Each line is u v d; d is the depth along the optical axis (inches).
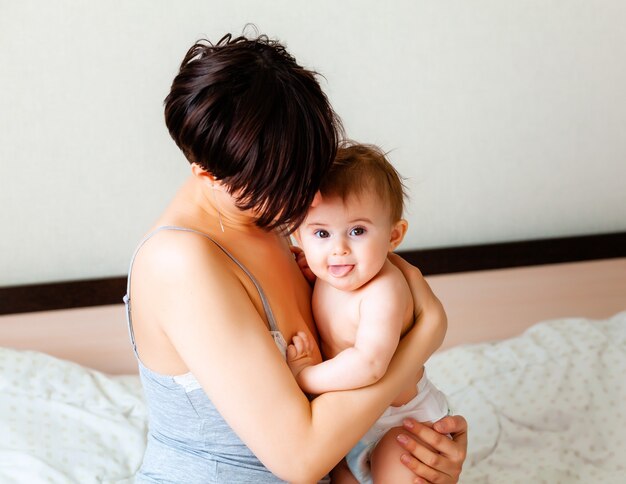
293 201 45.3
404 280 54.4
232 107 43.4
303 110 44.2
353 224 51.5
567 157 112.8
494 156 111.2
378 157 53.8
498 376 89.5
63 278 105.8
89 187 103.3
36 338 99.7
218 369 47.7
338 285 52.4
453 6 104.7
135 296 50.9
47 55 98.3
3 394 83.3
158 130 102.7
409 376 52.5
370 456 59.3
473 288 109.9
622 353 91.7
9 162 100.9
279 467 48.1
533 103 109.9
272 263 54.3
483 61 107.3
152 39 99.7
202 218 51.9
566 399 86.0
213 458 52.1
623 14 108.0
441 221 112.4
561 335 95.0
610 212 115.1
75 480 74.0
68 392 85.6
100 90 100.3
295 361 51.9
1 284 104.7
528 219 114.3
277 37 102.3
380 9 103.3
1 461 74.5
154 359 51.6
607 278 112.3
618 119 112.3
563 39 108.0
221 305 47.9
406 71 106.2
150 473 54.2
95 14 98.0
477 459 79.7
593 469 78.2
